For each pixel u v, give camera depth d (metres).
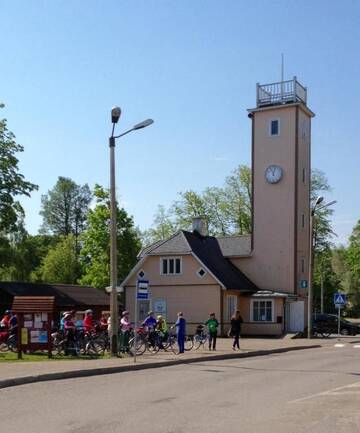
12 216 44.69
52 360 23.75
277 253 49.09
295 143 49.03
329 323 51.72
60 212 97.62
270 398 14.18
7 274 69.75
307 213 51.06
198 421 11.28
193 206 72.88
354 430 10.34
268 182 49.75
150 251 48.09
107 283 55.41
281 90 49.94
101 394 15.03
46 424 11.03
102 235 55.72
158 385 16.83
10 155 44.91
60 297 47.09
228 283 45.81
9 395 14.94
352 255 76.00
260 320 47.09
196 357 25.36
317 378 18.33
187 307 46.47
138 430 10.48
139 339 27.83
